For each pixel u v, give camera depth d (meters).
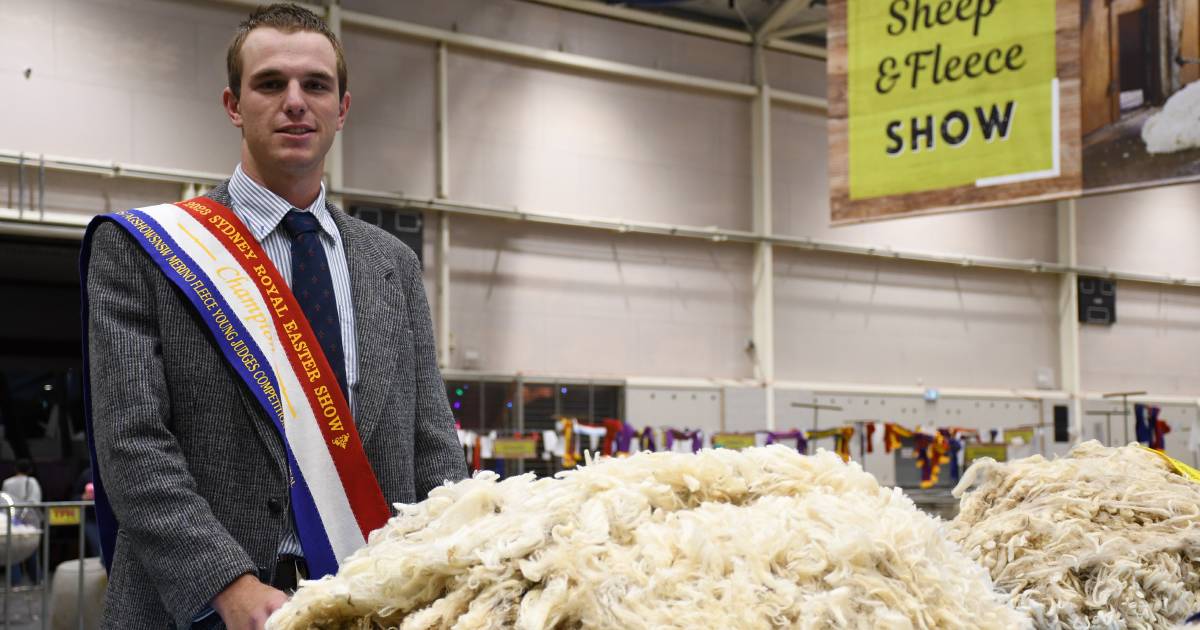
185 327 1.32
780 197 10.64
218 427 1.30
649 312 9.93
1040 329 12.22
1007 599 1.17
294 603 0.83
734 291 10.42
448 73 9.14
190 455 1.30
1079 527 1.47
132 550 1.26
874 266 11.23
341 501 1.33
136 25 7.77
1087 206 12.58
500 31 9.35
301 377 1.33
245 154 1.46
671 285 10.07
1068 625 1.38
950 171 4.99
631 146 9.91
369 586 0.82
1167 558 1.41
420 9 9.00
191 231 1.37
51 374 9.78
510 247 9.34
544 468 9.09
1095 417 12.21
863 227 11.11
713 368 10.23
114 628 1.25
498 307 9.24
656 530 0.84
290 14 1.44
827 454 1.00
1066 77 4.73
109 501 1.27
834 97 5.30
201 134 7.96
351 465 1.34
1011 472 1.64
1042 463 1.65
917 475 10.75
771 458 0.98
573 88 9.68
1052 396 11.97
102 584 4.76
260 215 1.42
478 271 9.19
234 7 8.13
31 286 9.73
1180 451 12.73
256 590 1.14
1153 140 4.54
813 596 0.79
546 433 8.70
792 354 10.64
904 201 5.10
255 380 1.31
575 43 9.69
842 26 5.30
